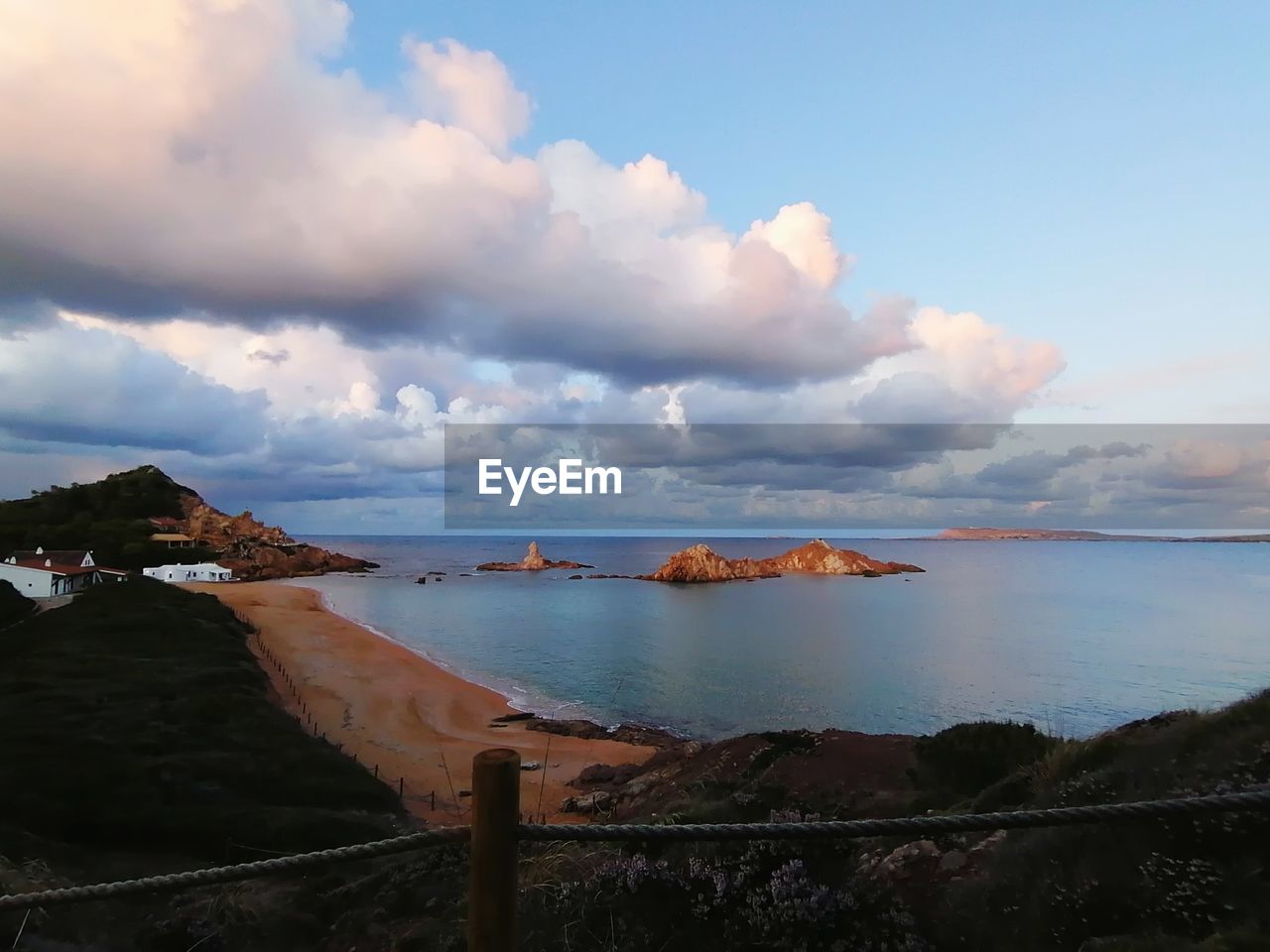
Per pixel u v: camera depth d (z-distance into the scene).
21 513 128.88
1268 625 67.25
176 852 16.56
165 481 159.62
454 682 46.75
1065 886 4.41
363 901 7.97
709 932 4.98
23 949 7.02
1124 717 36.03
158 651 41.69
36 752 21.56
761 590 106.19
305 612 78.12
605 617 79.81
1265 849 4.10
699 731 34.81
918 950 4.41
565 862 6.28
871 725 35.47
